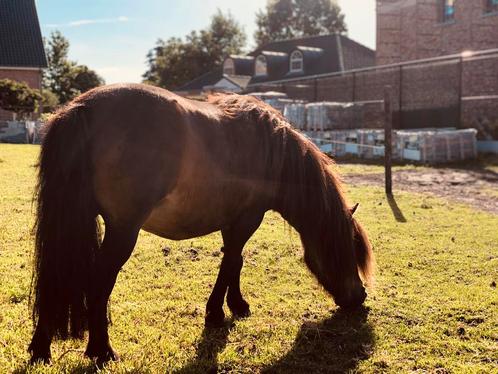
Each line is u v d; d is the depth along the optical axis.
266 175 4.37
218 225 4.17
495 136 21.19
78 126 3.18
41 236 3.13
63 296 3.12
